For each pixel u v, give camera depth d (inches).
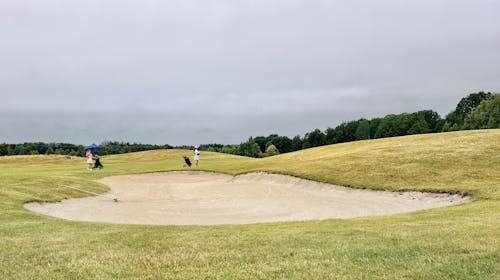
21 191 1113.4
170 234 581.0
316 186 1387.8
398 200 1073.5
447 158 1513.3
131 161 3567.9
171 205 1106.7
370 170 1459.2
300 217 870.4
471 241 474.9
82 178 1755.7
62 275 377.4
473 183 1125.7
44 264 415.8
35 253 461.7
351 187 1289.4
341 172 1492.4
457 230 538.6
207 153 4220.0
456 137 1983.3
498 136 1852.9
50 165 3211.1
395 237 506.9
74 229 629.9
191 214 940.0
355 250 449.7
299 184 1461.6
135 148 7785.4
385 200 1087.0
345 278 359.6
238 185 1609.3
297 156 2415.1
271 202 1127.0
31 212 840.9
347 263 404.5
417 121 5477.4
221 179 1948.8
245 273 379.6
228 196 1298.0
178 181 1895.9
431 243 469.4
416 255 426.3
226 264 410.9
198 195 1355.8
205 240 531.5
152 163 3144.7
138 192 1471.5
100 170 2362.2
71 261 425.7
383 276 363.6
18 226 649.0
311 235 539.8
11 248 486.0
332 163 1694.1
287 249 465.7
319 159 1909.4
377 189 1215.6
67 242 523.8
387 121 5762.8
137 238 551.2
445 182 1186.6
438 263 395.9
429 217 687.1
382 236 516.7
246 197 1255.5
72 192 1258.0
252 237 543.5
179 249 480.4
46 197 1092.5
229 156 3922.2
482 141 1761.8
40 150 7839.6
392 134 5600.4
